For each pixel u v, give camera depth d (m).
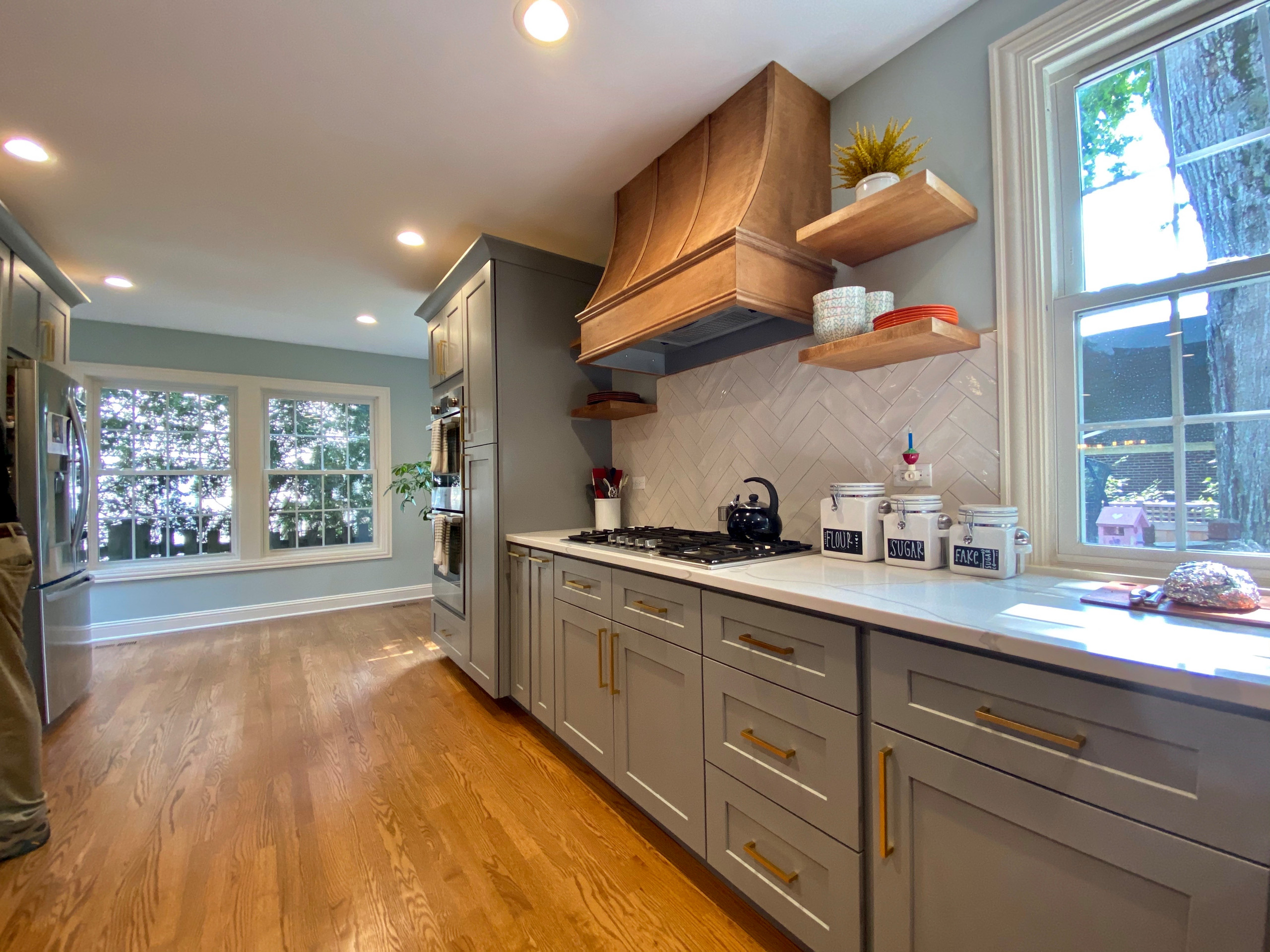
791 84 1.81
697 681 1.50
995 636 0.86
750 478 2.03
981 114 1.52
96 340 4.07
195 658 3.55
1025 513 1.41
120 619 4.07
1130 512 1.28
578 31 1.58
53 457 2.71
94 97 1.78
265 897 1.47
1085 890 0.79
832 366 1.73
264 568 4.61
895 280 1.72
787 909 1.24
